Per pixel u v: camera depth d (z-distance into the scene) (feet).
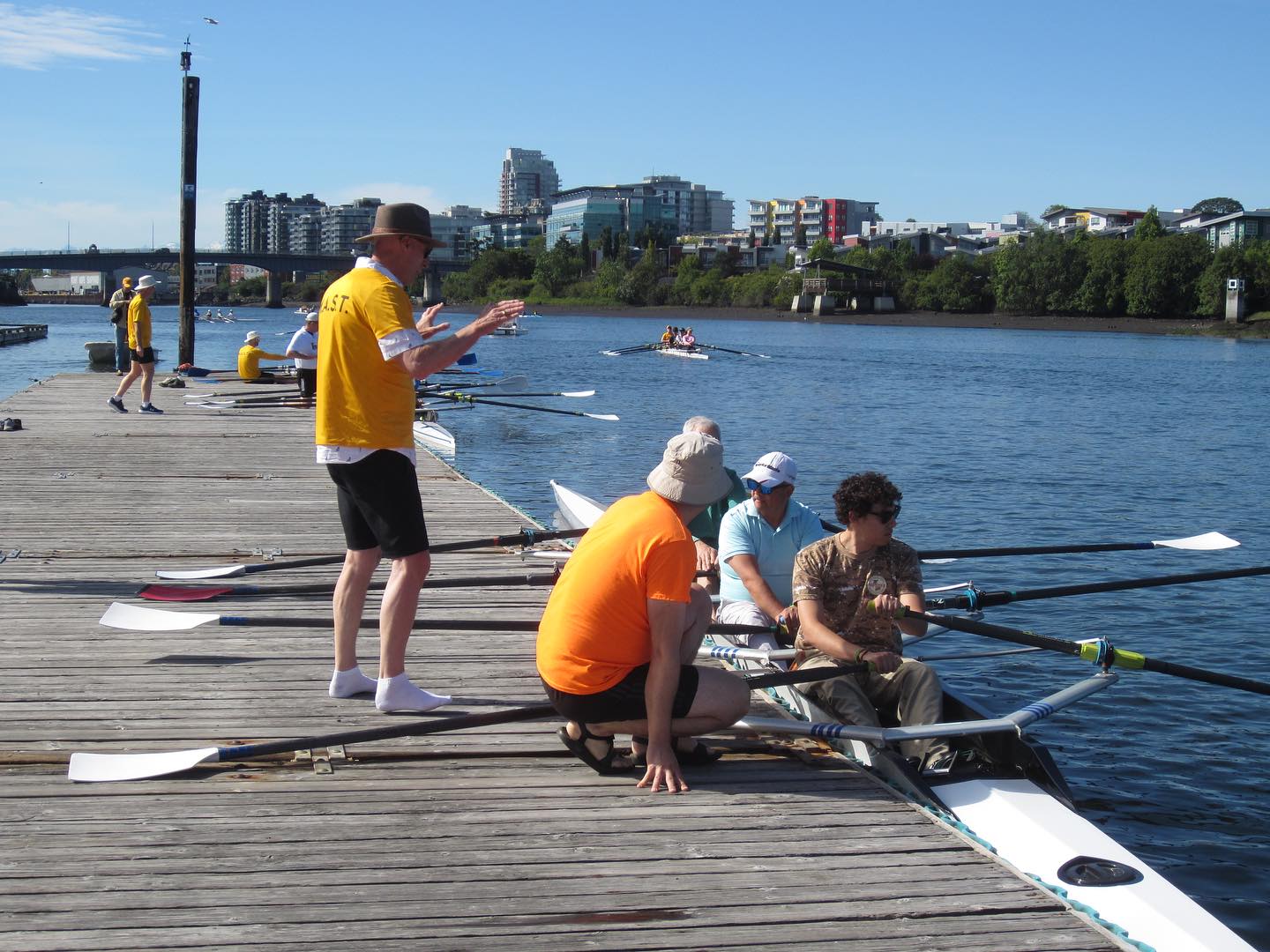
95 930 10.98
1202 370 157.99
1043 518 50.24
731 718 15.12
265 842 12.96
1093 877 13.82
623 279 441.27
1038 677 28.04
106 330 242.37
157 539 31.09
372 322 15.84
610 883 12.16
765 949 10.96
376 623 22.72
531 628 19.88
